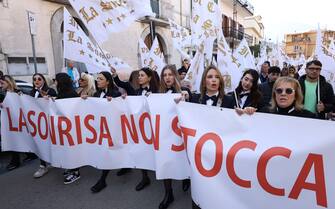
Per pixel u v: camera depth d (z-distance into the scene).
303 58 14.91
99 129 3.46
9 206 3.23
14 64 7.96
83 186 3.69
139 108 3.25
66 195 3.45
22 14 8.15
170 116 2.88
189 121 2.37
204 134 2.27
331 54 5.58
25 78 8.26
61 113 3.53
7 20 7.75
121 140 3.40
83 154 3.57
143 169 3.46
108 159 3.46
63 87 3.88
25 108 3.96
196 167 2.30
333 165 1.78
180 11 17.33
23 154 5.18
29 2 8.34
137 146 3.33
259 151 2.01
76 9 3.92
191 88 4.34
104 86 3.82
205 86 3.01
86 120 3.50
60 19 9.39
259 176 2.01
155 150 2.95
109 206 3.15
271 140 1.99
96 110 3.45
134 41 13.06
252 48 29.83
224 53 4.41
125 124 3.36
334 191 1.78
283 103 2.32
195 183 2.31
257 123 2.04
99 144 3.49
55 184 3.79
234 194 2.12
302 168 1.88
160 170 2.94
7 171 4.32
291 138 1.92
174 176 2.93
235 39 27.69
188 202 3.22
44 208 3.16
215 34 4.50
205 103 3.00
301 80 3.90
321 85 3.73
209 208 2.22
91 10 4.04
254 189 2.04
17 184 3.82
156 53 5.91
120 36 12.08
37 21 8.63
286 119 1.94
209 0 4.51
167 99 2.89
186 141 2.39
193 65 4.42
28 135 4.10
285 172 1.93
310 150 1.85
